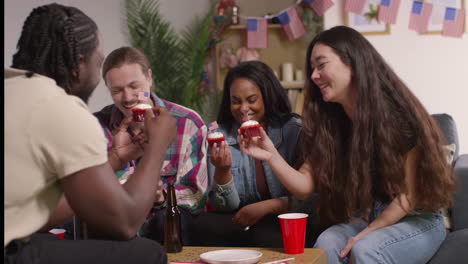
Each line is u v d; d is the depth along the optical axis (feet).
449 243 6.39
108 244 4.03
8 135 3.65
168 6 14.99
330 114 6.75
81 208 3.87
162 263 4.14
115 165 5.17
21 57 4.17
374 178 6.43
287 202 6.97
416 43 13.04
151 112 4.50
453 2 12.91
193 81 14.55
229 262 4.81
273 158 6.37
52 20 4.16
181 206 6.82
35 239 3.99
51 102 3.76
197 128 7.16
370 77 6.31
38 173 3.75
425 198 6.15
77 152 3.76
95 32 4.35
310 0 14.28
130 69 6.68
